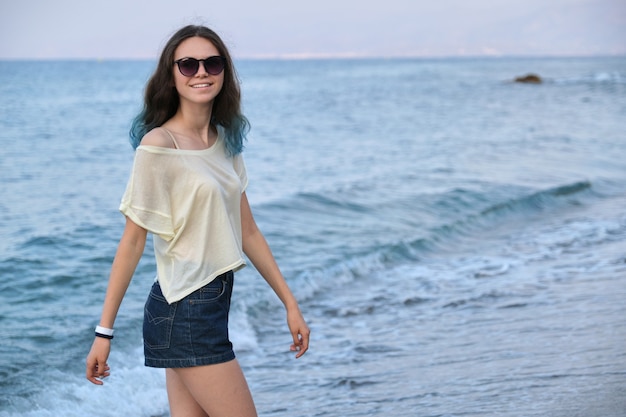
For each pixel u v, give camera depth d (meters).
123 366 4.98
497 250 8.75
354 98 46.38
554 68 113.75
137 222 2.42
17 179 14.73
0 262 7.63
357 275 7.71
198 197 2.48
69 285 6.91
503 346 5.17
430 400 4.23
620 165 15.93
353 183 13.23
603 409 3.89
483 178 13.88
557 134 22.39
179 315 2.46
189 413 2.65
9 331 5.55
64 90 53.31
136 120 2.68
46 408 4.32
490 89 54.56
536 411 3.91
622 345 4.98
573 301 6.26
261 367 5.11
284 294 2.83
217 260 2.52
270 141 22.27
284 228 9.45
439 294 6.88
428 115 32.09
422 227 9.66
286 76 93.19
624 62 166.88
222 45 2.63
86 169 16.61
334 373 4.89
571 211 11.33
